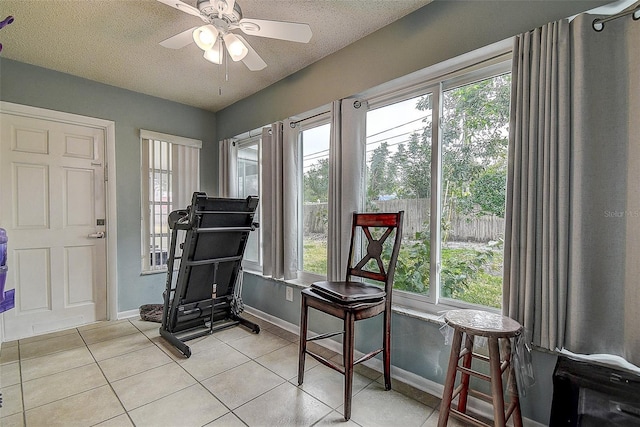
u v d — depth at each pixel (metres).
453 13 1.82
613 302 1.32
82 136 2.99
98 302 3.08
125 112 3.22
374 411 1.73
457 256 1.95
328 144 2.75
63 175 2.89
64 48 2.41
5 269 1.55
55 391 1.88
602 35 1.32
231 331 2.88
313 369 2.19
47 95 2.77
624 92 1.28
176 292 2.63
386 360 1.93
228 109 3.73
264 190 3.14
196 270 2.66
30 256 2.73
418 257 2.12
